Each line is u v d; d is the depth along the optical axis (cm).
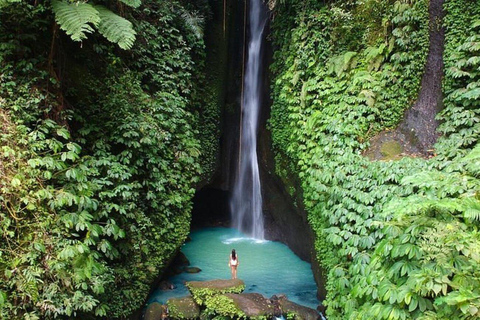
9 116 476
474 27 560
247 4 1166
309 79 723
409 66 637
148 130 637
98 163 551
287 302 648
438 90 603
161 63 772
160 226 671
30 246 431
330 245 576
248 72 1159
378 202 495
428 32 628
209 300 628
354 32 704
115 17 549
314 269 752
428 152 582
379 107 657
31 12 530
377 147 628
